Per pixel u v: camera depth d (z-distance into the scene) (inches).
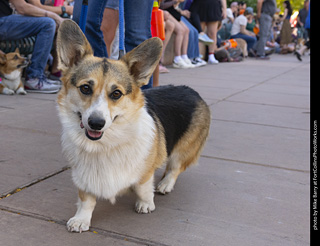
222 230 95.6
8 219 95.3
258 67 460.8
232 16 621.3
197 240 90.4
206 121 131.7
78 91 92.4
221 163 142.8
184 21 432.8
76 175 95.4
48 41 241.9
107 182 94.3
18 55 236.7
